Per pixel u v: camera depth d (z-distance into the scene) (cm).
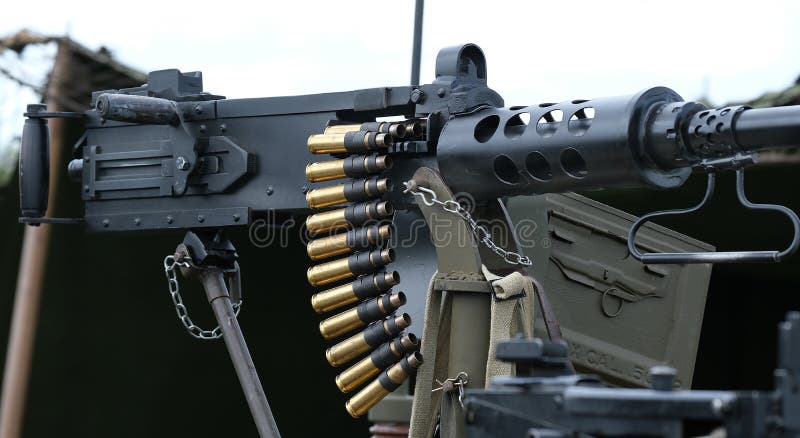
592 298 423
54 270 765
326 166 380
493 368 340
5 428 702
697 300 444
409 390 473
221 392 793
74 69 664
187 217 414
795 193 610
